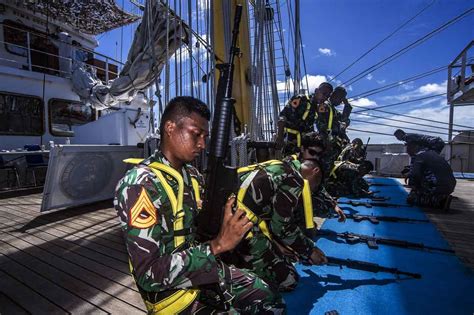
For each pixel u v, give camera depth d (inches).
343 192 219.8
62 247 138.2
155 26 195.2
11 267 116.1
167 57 162.6
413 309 80.7
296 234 76.0
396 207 190.9
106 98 274.2
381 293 88.4
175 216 49.2
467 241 129.2
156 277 43.9
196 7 175.9
